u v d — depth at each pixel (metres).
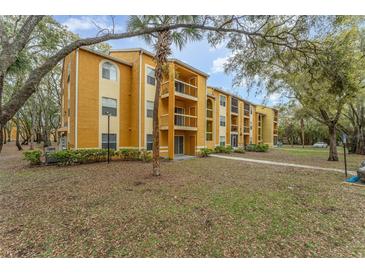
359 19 7.59
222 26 4.91
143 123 14.17
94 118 12.42
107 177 7.91
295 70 6.52
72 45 3.45
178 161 13.61
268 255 2.98
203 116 17.67
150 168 10.06
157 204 4.93
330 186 7.02
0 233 3.44
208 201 5.22
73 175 8.23
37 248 3.03
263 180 7.87
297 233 3.61
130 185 6.72
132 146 14.28
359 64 7.82
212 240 3.32
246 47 5.91
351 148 21.72
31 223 3.83
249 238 3.40
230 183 7.25
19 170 9.32
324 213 4.57
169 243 3.21
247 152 23.55
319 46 5.22
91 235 3.41
